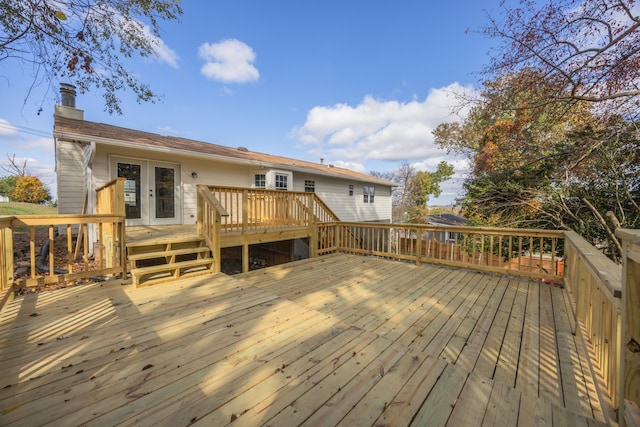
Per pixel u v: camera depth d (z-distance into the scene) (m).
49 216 3.33
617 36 4.92
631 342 1.15
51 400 1.47
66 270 4.86
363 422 1.36
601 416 1.60
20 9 4.14
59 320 2.54
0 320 2.53
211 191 4.94
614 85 5.27
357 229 7.62
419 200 27.55
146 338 2.21
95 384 1.61
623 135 5.70
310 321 2.58
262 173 9.53
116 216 3.83
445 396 1.58
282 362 1.89
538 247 7.68
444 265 5.59
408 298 3.69
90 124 7.17
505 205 8.02
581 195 6.69
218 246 4.36
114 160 6.41
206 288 3.54
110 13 4.98
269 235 5.68
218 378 1.70
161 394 1.54
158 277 3.84
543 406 1.52
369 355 2.01
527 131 7.50
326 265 5.57
